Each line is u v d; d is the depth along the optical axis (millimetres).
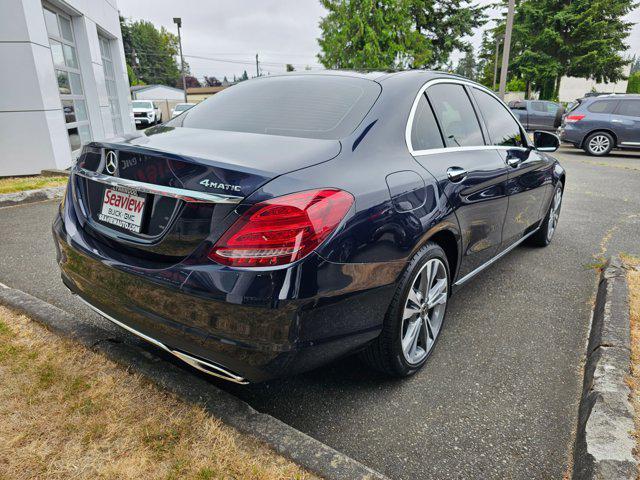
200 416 1951
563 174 4750
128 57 96188
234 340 1688
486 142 3217
